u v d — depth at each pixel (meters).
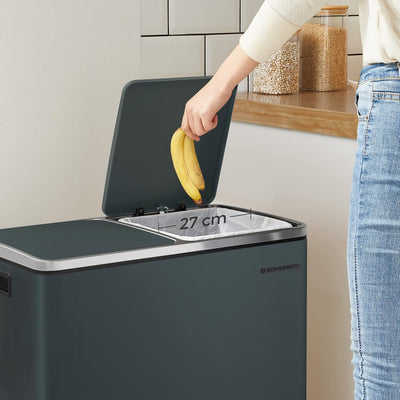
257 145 2.24
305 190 2.10
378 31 1.06
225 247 1.66
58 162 2.08
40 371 1.50
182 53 2.43
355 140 1.94
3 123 1.98
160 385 1.62
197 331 1.64
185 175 1.66
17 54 1.97
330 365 2.10
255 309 1.71
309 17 1.14
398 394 1.10
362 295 1.10
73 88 2.07
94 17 2.08
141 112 1.83
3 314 1.59
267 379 1.76
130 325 1.56
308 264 2.12
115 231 1.73
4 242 1.63
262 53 1.20
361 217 1.08
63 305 1.49
